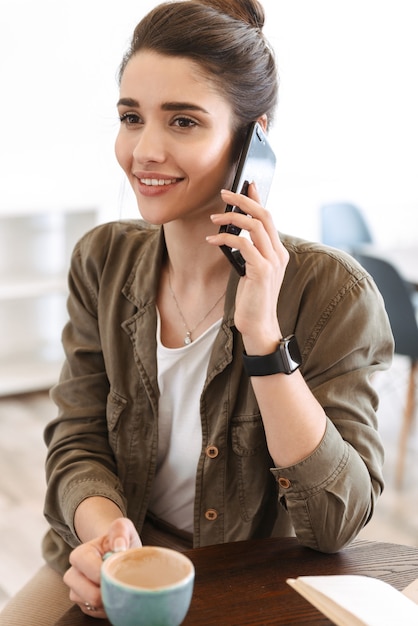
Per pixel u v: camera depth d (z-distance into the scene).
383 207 5.41
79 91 4.33
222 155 1.31
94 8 4.29
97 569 1.07
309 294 1.38
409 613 1.03
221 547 1.24
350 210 4.21
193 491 1.48
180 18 1.27
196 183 1.30
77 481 1.38
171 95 1.26
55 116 4.29
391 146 5.36
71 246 4.46
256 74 1.32
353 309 1.36
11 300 4.41
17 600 1.45
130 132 1.33
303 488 1.22
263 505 1.42
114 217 4.43
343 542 1.24
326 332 1.36
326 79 5.03
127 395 1.48
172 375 1.44
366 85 5.18
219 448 1.40
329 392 1.32
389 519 2.92
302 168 5.10
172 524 1.52
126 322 1.48
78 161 4.39
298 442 1.22
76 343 1.58
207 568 1.18
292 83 4.92
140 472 1.48
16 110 4.20
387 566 1.20
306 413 1.22
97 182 4.44
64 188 4.33
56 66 4.25
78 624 1.08
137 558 0.92
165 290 1.48
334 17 4.96
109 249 1.57
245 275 1.22
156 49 1.27
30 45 4.16
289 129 4.99
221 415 1.40
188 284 1.44
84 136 4.38
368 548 1.26
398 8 5.16
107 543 1.11
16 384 4.11
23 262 4.42
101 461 1.47
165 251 1.49
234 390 1.39
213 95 1.28
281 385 1.20
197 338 1.42
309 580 1.08
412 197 5.47
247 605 1.09
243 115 1.33
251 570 1.18
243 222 1.19
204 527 1.43
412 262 3.67
